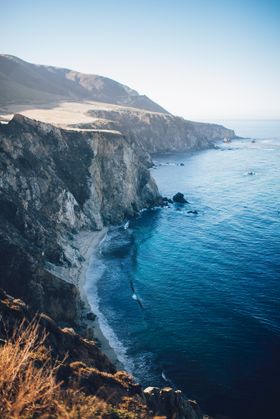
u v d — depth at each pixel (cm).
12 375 944
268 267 6228
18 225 5497
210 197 11194
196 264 6400
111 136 9625
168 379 3681
